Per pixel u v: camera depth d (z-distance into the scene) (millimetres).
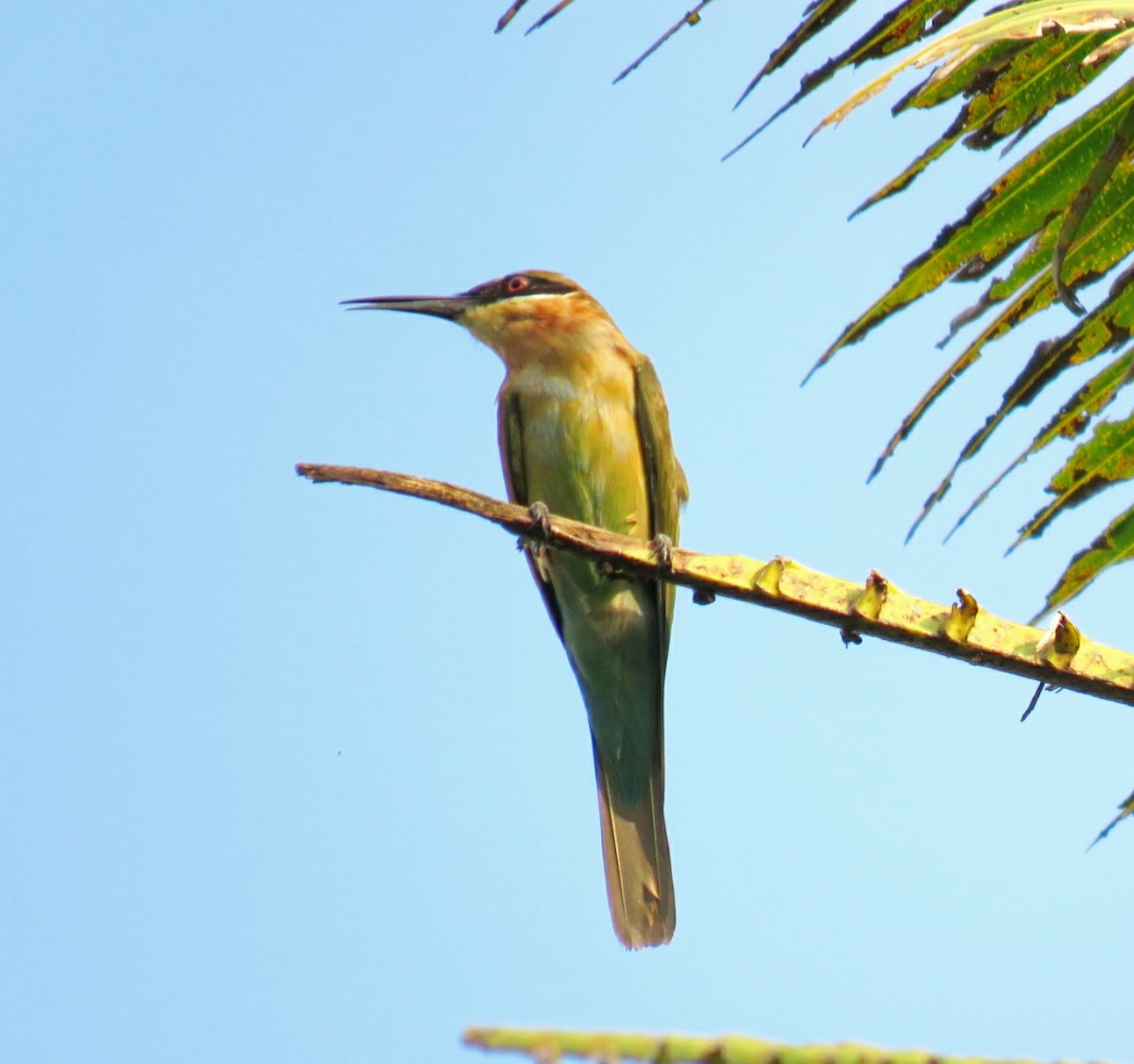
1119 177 7715
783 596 7312
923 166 7883
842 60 7582
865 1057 3105
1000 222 7812
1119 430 7859
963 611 7055
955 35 6824
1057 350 7719
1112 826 7211
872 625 7223
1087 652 7051
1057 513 8055
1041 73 7645
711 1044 3020
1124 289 7453
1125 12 6637
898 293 7980
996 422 7922
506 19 7375
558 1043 2934
